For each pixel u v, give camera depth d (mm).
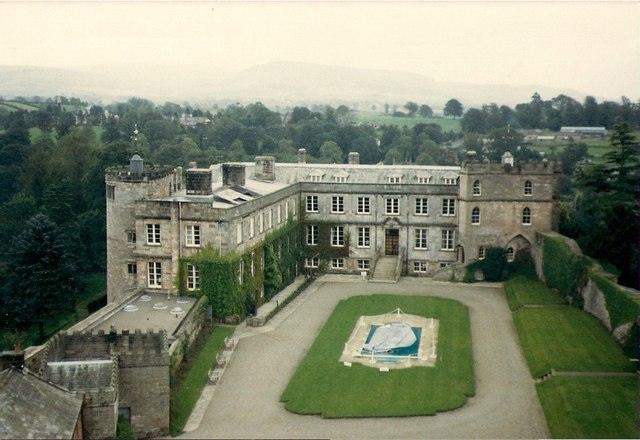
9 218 149625
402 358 85375
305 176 135250
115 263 104250
